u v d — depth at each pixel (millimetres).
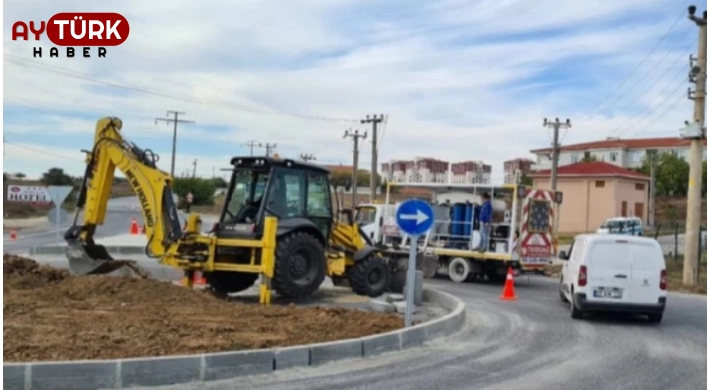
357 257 16312
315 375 8602
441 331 11617
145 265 20344
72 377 7562
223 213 15734
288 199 15375
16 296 12453
